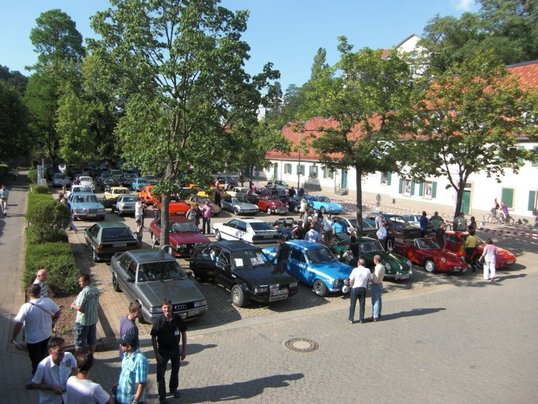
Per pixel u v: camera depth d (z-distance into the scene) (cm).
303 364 878
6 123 4375
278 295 1209
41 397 561
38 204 1662
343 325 1120
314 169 5000
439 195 3406
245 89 1405
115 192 3141
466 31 4491
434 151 2020
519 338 1052
